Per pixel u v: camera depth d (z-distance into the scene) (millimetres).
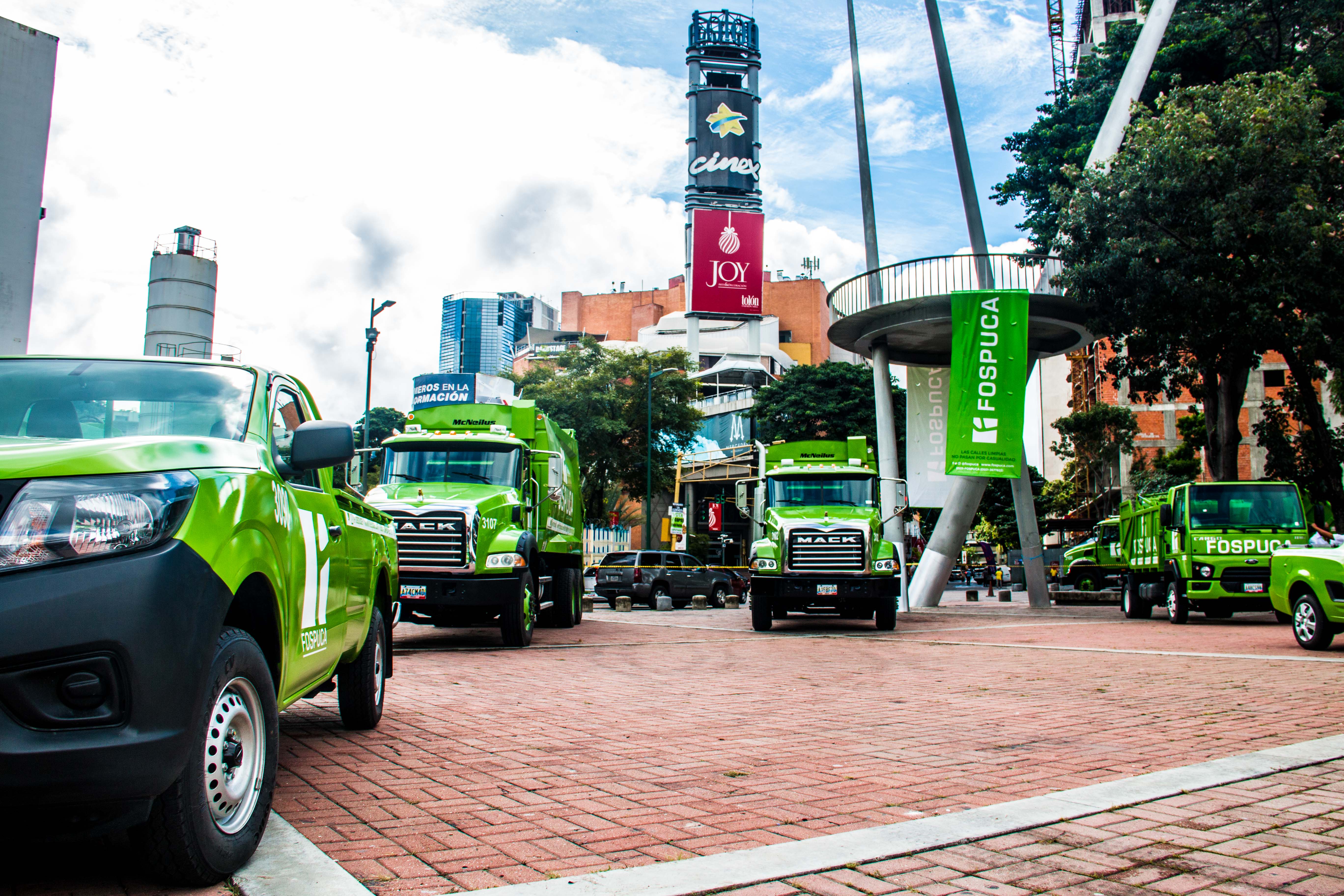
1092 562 35344
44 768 2676
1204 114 19609
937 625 19078
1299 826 4043
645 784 4820
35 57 23922
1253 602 17953
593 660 11391
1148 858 3598
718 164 70875
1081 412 44969
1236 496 17641
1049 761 5449
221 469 3566
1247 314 19172
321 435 4297
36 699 2727
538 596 14109
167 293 32781
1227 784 4809
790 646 13797
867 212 26203
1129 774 5105
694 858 3525
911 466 26188
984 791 4691
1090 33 66938
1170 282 19266
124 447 3279
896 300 22891
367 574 5988
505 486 13562
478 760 5410
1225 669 10156
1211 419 23828
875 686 8977
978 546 67500
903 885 3262
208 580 3125
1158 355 22125
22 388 4023
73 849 3584
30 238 23688
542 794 4594
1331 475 22000
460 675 9656
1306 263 18781
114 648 2814
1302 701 7711
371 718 6312
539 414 15688
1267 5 26266
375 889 3178
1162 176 19703
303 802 4391
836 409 51156
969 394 21703
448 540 12336
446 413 14469
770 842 3789
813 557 16328
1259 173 19344
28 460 3055
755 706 7691
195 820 3041
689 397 45094
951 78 24547
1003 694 8375
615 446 43312
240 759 3477
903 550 23469
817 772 5137
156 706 2865
